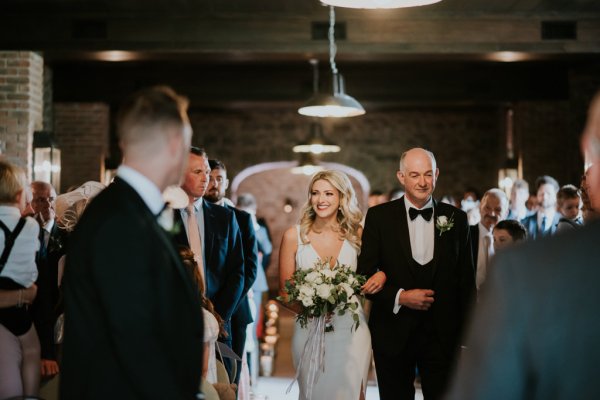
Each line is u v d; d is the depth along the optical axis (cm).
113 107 1382
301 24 853
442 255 421
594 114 129
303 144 1228
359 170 1564
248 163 1570
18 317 355
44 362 370
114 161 1200
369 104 1262
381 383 424
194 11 846
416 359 427
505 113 1460
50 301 378
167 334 195
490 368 123
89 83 1159
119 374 194
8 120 841
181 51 852
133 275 190
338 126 1568
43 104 1017
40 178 855
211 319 324
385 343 421
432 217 430
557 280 121
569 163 1040
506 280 125
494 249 487
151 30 853
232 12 848
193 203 429
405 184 430
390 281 423
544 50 856
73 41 853
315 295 413
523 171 1222
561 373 120
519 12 852
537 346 121
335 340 430
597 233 123
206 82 1190
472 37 856
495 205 562
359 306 437
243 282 446
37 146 852
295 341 443
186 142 213
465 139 1549
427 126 1555
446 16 852
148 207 205
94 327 195
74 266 197
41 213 514
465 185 1548
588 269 121
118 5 824
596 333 119
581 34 857
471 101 1194
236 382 459
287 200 1686
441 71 1193
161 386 188
